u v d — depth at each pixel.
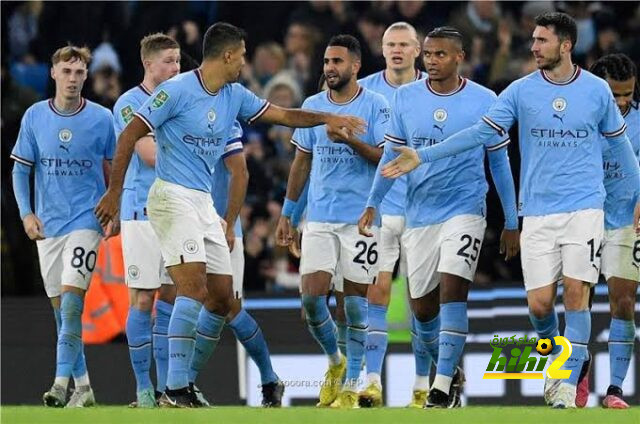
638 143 40.78
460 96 38.91
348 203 41.34
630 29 63.00
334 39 41.38
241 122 60.56
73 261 42.09
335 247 41.62
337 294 43.78
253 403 49.97
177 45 41.72
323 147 41.38
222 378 50.12
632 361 48.16
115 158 35.47
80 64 42.31
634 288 40.62
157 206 36.00
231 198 40.31
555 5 62.34
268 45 63.12
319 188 41.59
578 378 36.88
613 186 40.22
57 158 42.34
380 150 41.03
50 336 51.84
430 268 39.25
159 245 39.19
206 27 65.06
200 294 35.97
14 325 52.00
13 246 57.31
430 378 49.72
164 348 42.44
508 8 62.41
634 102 40.78
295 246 43.34
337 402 41.47
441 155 37.03
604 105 36.78
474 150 38.50
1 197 57.66
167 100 35.53
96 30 64.44
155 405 42.00
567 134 36.62
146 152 41.06
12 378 51.91
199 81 35.97
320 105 41.69
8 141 59.25
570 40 36.66
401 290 50.22
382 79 44.50
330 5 63.38
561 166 36.72
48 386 51.72
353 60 41.22
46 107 42.66
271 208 59.34
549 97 36.72
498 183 38.75
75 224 42.34
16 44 64.69
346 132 37.12
